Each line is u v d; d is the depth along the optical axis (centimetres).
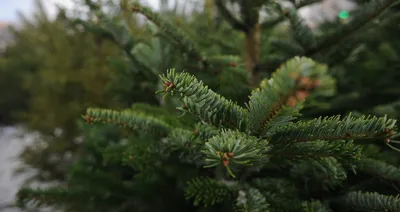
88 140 97
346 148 37
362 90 84
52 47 241
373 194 42
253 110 33
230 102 35
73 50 223
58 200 62
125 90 87
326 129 35
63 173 176
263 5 59
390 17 57
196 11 116
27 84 285
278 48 63
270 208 44
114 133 92
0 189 242
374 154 51
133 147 55
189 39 61
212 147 32
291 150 39
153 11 56
